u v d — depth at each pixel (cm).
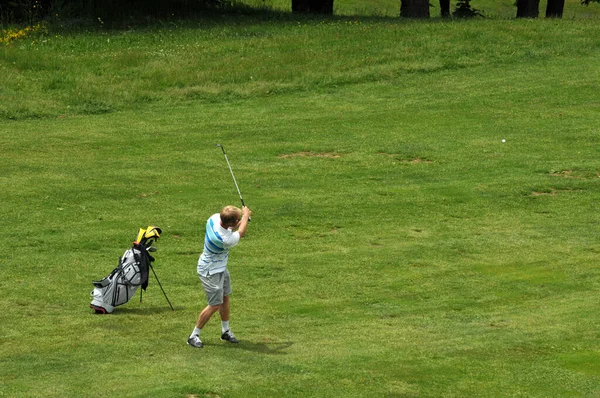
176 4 14225
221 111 8856
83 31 12269
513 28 12256
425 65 10525
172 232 5391
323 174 6844
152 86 9575
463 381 3136
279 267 4784
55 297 4162
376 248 5175
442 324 3853
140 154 7300
